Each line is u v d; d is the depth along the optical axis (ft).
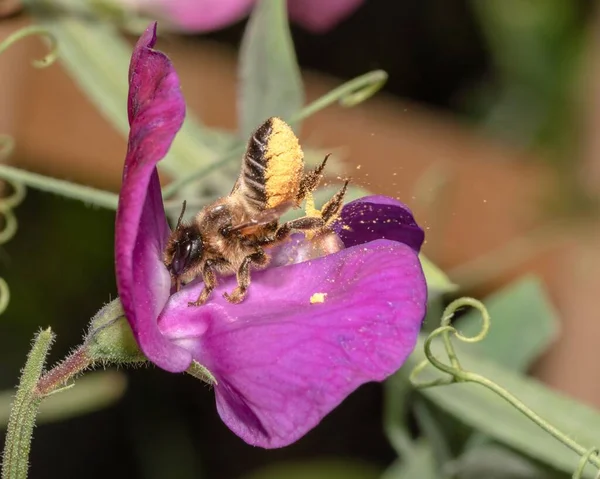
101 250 0.86
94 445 0.89
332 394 0.51
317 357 0.51
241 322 0.53
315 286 0.54
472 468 0.70
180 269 0.54
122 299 0.50
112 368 0.75
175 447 0.88
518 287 0.73
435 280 0.62
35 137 0.78
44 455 0.87
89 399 0.71
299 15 0.80
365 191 0.61
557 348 0.79
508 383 0.66
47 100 0.78
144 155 0.50
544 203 0.82
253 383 0.52
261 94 0.68
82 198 0.63
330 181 0.66
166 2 0.72
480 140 0.86
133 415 0.88
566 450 0.65
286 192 0.53
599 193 0.83
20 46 0.77
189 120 0.71
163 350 0.52
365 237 0.56
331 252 0.55
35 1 0.70
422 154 0.81
